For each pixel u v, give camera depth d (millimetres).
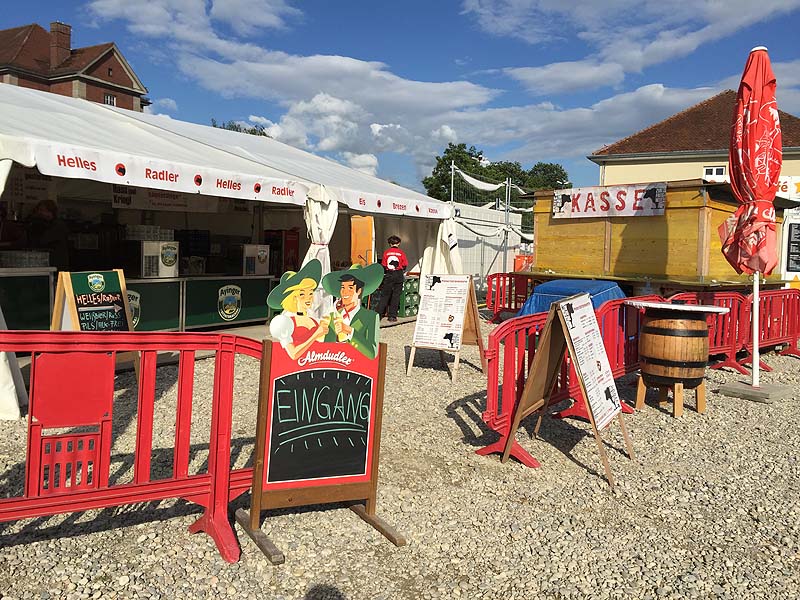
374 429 3875
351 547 3619
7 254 6941
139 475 3398
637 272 11789
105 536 3564
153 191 12734
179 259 10180
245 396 6703
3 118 7270
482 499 4355
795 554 3762
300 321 3615
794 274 14016
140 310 8836
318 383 3680
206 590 3102
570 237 12789
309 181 10047
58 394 3188
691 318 6602
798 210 13984
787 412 7012
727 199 11555
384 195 11516
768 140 7699
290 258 14148
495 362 4949
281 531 3744
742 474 5070
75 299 6398
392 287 12836
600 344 5285
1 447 4809
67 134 7492
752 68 7676
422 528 3885
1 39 51625
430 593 3193
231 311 10352
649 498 4523
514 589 3268
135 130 10055
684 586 3352
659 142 28250
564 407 6848
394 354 9602
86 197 12188
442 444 5441
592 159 29000
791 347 10555
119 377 7020
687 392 7742
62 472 3236
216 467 3576
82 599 2961
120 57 52250
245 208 14844
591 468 5062
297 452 3652
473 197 28656
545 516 4145
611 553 3684
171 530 3676
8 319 6699
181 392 3496
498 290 13945
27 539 3484
